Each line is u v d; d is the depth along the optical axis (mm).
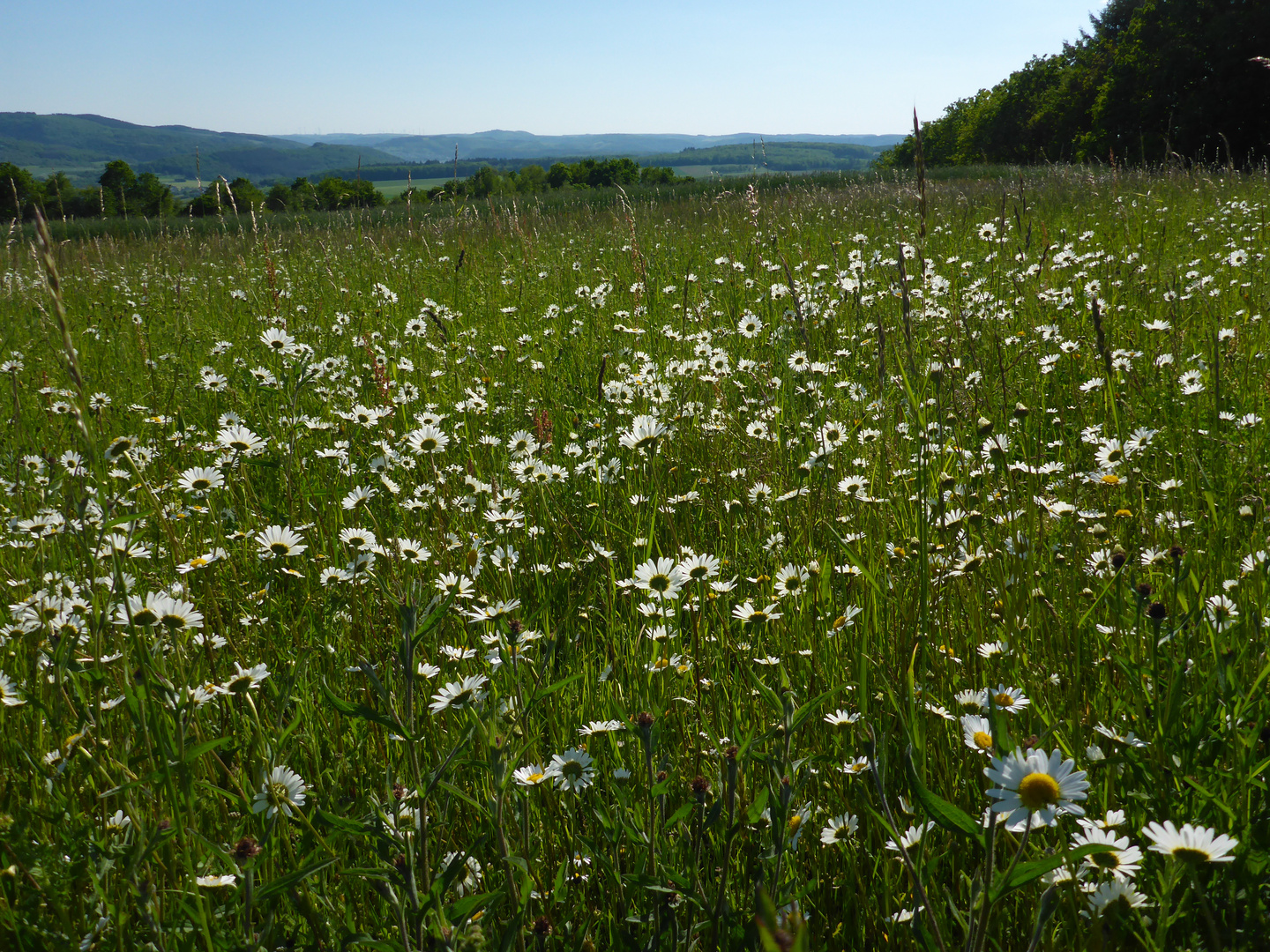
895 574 2973
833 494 3637
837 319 6629
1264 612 2318
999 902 1684
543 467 3824
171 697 1684
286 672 2227
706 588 2832
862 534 3154
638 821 1836
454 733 2234
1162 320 5648
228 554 3311
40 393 5633
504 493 3590
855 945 1750
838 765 2004
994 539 3049
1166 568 2598
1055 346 5379
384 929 1625
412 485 4270
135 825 1643
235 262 13562
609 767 2113
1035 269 7422
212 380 5496
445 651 2500
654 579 2555
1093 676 2311
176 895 1673
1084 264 7633
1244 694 1871
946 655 2359
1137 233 9641
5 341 8188
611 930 1608
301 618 2955
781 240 11039
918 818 1804
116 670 2230
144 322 8641
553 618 2998
